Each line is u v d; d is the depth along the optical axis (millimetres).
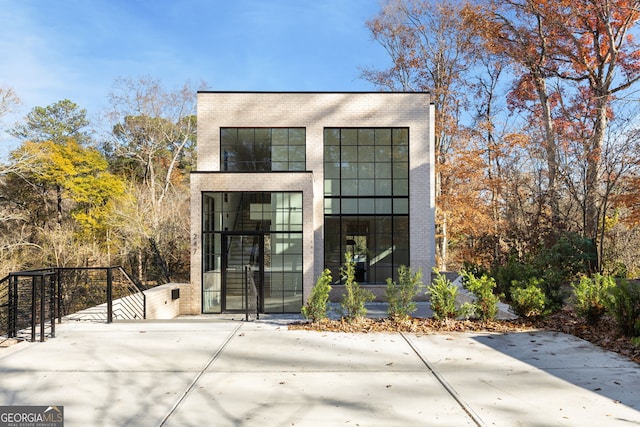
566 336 8016
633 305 7660
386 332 8508
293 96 16500
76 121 44844
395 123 16547
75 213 33438
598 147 17234
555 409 4680
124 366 6273
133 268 31500
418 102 16594
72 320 9797
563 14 21531
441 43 29250
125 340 7859
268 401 4961
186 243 29703
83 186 33188
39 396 5094
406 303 9438
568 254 14531
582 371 5996
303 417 4512
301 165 16375
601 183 17250
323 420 4438
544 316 9102
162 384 5527
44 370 6062
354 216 16438
